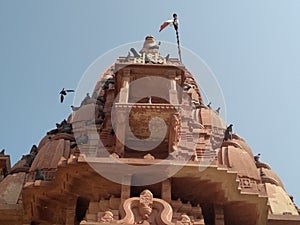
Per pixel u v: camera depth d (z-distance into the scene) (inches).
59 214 1385.3
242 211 1366.9
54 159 1616.6
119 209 1264.8
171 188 1348.4
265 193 1358.3
